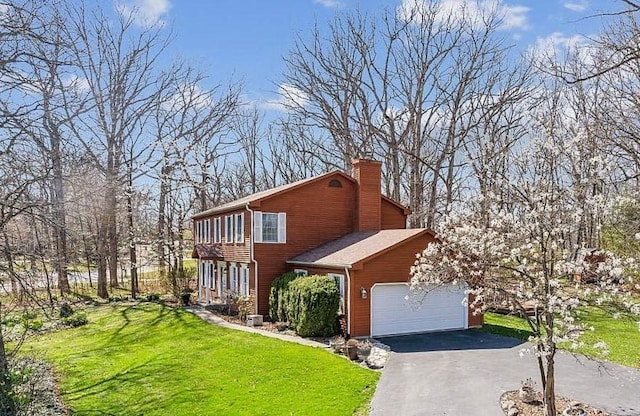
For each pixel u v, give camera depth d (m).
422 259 12.93
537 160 10.07
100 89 31.42
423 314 17.97
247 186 48.84
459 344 15.91
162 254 33.94
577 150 9.68
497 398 10.67
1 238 9.87
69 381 14.15
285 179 48.72
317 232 22.80
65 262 12.64
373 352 14.62
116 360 16.41
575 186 9.62
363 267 17.06
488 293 9.99
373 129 32.50
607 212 9.84
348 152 34.47
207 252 26.77
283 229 22.16
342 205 23.36
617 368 12.81
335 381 12.30
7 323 20.14
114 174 22.64
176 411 11.20
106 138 31.06
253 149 48.97
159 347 17.59
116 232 32.88
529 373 12.48
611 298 9.21
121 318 23.78
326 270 18.94
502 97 29.97
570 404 10.04
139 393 12.72
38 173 9.94
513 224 10.07
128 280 37.56
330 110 35.09
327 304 17.31
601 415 9.51
